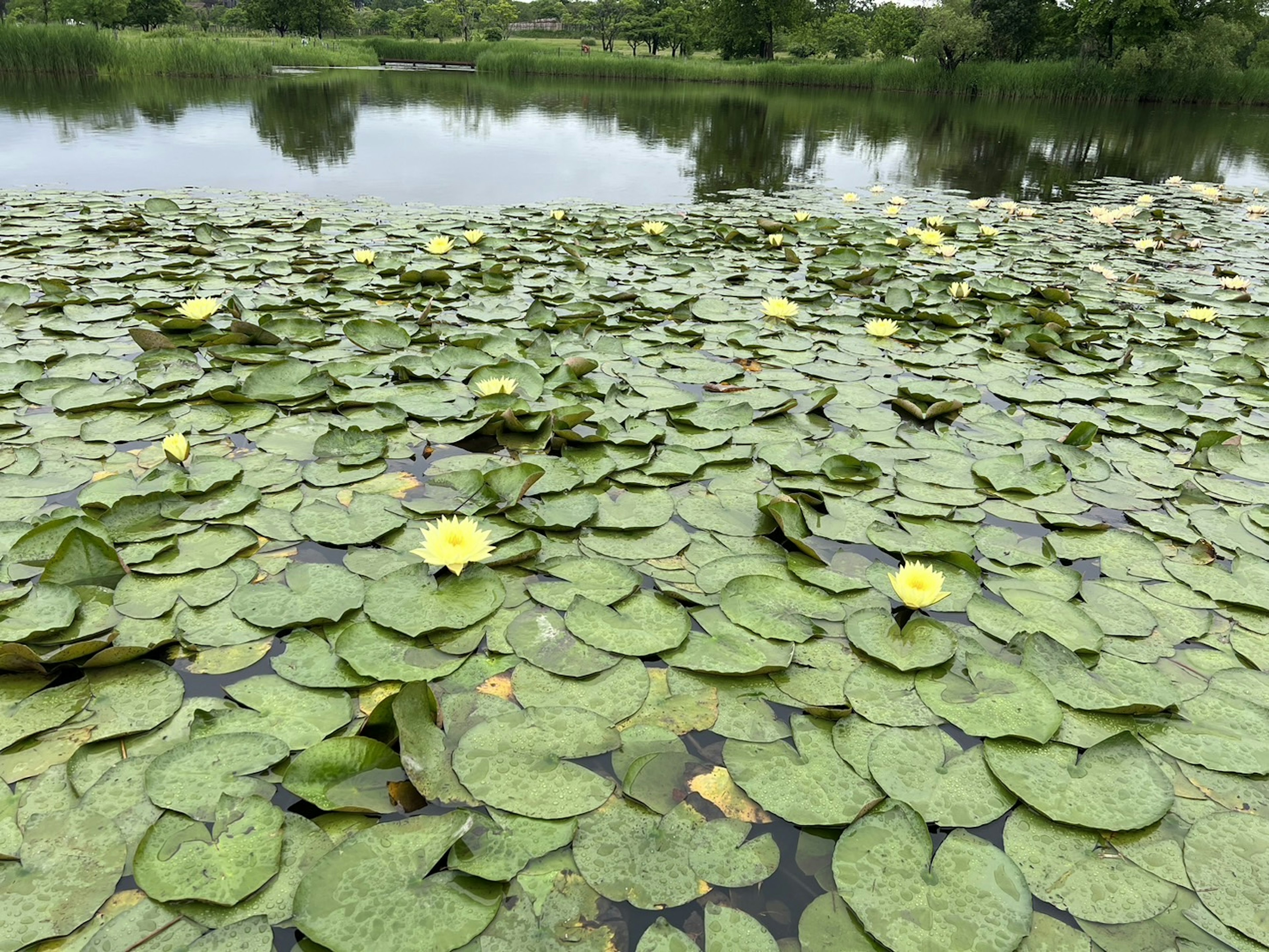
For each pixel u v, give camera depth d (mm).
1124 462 2383
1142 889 1100
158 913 999
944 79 22375
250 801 1150
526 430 2365
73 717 1297
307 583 1645
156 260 4176
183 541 1768
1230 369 3225
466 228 5352
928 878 1090
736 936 1008
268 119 11797
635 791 1217
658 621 1598
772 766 1280
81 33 16578
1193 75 19422
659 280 4312
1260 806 1235
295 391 2562
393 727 1289
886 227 6094
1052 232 6223
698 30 35094
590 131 12305
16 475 1981
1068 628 1618
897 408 2715
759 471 2238
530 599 1645
